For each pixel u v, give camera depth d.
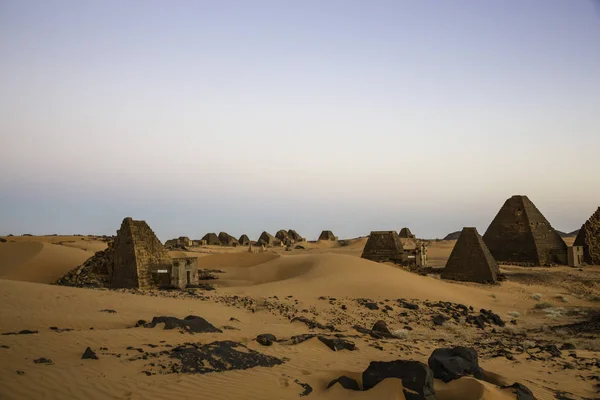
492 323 35.03
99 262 44.12
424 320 33.94
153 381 13.01
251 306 33.00
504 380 14.42
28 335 16.70
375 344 21.12
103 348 15.61
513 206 73.62
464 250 57.34
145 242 42.97
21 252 62.12
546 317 39.09
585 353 22.56
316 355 17.84
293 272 53.56
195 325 20.28
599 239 72.50
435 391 12.80
